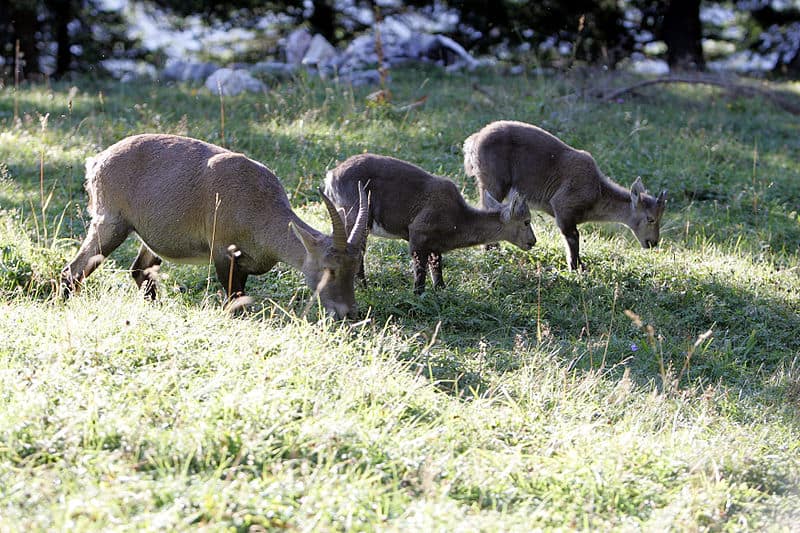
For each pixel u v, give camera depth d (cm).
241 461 1828
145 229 2934
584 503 1898
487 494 1869
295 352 2336
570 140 5475
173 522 1576
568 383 2595
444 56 9106
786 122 7300
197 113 5959
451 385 2536
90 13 10181
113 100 6519
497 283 3488
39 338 2352
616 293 3278
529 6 10462
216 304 3127
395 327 2802
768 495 2095
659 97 7550
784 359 3177
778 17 11775
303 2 10862
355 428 1973
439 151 5122
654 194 4938
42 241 3472
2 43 9331
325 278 2753
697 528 1831
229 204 2852
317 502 1688
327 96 6047
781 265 4100
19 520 1555
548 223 4272
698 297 3562
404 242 3809
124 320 2458
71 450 1767
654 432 2384
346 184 3388
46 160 4712
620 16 11069
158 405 1970
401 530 1645
